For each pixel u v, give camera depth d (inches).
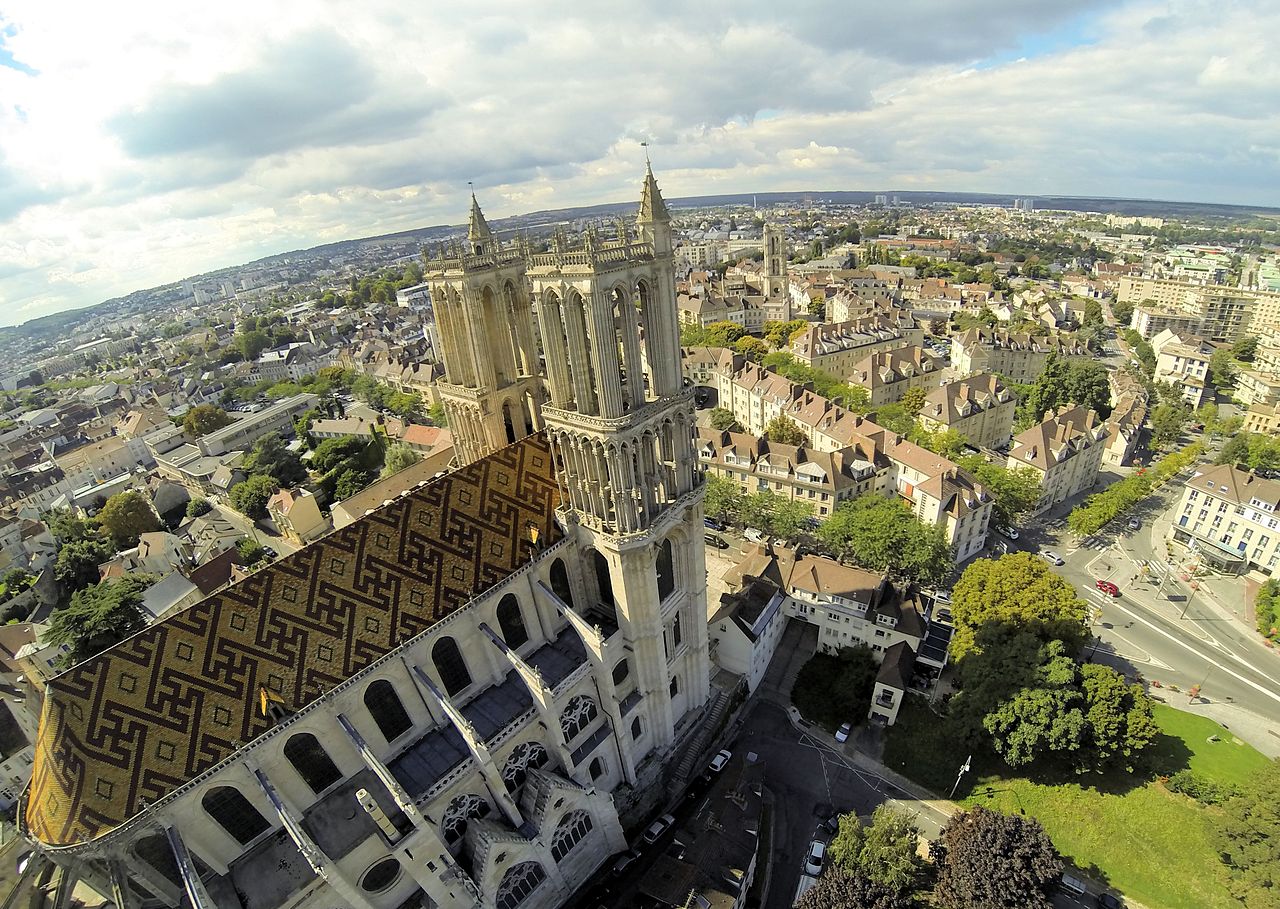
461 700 2209.6
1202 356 7844.5
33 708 2992.1
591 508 2222.0
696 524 2427.4
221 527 5433.1
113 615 3289.9
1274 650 3599.9
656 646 2413.9
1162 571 4343.0
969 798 2714.1
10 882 1843.0
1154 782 2726.4
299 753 1822.1
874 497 4183.1
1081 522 4532.5
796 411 5812.0
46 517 6097.4
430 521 2098.9
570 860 2292.1
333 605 1866.4
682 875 2260.1
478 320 2472.9
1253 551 4207.7
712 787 2753.4
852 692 3166.8
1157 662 3531.0
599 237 1920.5
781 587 3612.2
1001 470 4722.0
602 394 1935.3
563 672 2299.5
